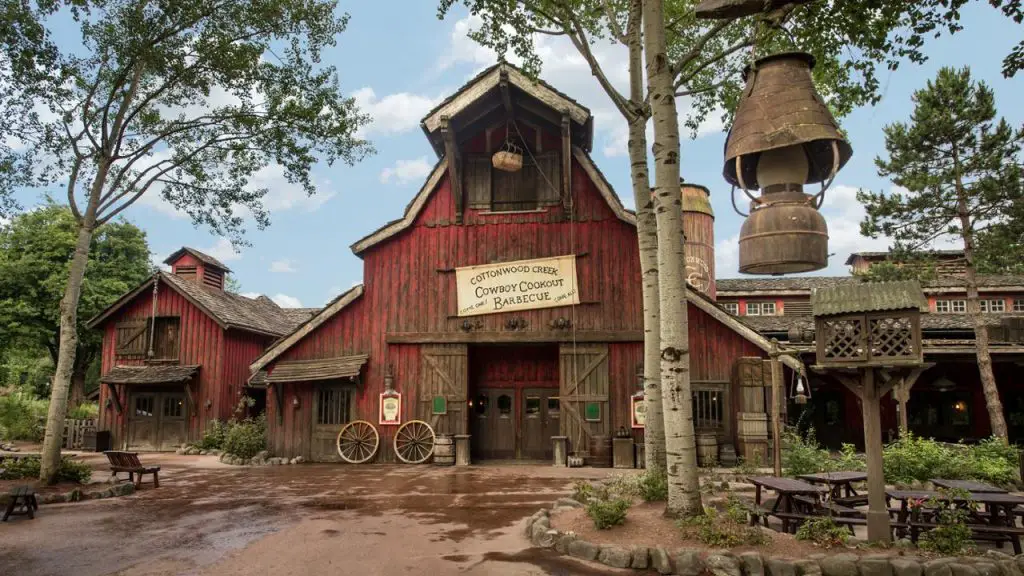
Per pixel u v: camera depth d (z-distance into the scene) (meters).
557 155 16.58
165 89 12.72
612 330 15.77
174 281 22.78
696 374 15.28
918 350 6.29
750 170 5.14
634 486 9.63
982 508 9.66
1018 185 18.56
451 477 13.52
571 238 16.23
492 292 16.31
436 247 16.70
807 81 4.63
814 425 22.14
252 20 12.39
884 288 6.57
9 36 10.73
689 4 11.90
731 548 6.54
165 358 22.61
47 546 7.61
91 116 12.10
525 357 17.44
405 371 16.44
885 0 7.88
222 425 21.11
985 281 24.03
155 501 10.68
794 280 26.38
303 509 9.88
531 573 6.40
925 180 19.34
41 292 26.45
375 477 13.62
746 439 13.98
